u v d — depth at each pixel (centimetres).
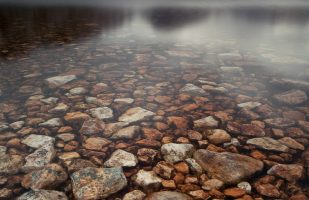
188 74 534
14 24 1446
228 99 411
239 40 970
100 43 890
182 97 418
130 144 295
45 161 262
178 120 345
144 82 488
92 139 304
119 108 381
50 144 289
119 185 230
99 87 463
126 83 482
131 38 1003
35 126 332
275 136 310
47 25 1398
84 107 383
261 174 248
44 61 642
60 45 850
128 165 258
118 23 1527
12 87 464
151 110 373
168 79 503
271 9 2920
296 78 503
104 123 338
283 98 411
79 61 641
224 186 233
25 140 300
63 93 438
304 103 395
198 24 1516
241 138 306
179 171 251
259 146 290
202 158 266
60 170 250
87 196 219
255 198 220
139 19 1767
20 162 263
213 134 311
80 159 267
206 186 232
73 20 1684
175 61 639
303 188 231
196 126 331
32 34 1084
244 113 364
